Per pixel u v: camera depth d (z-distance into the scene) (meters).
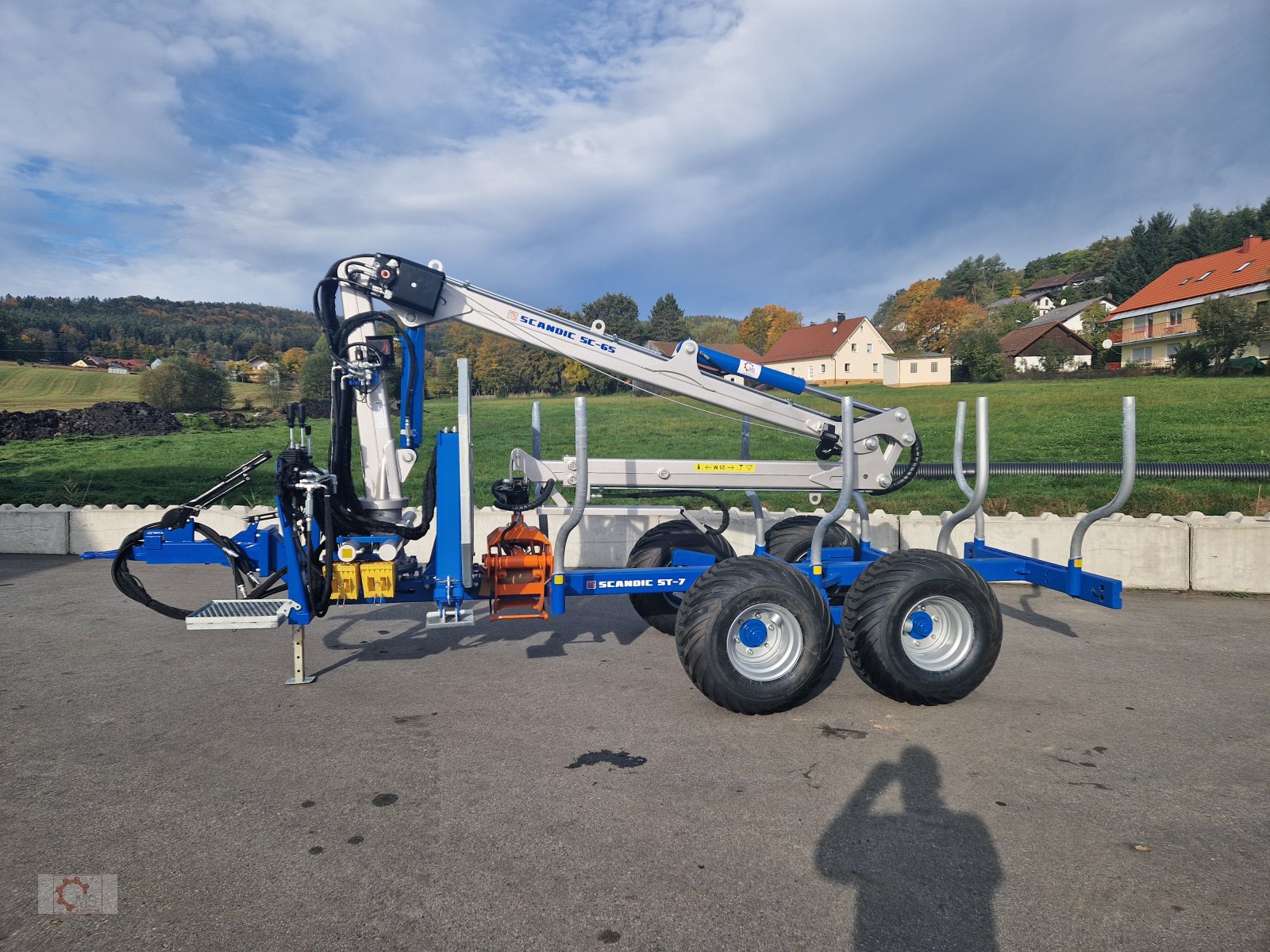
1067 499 11.42
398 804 3.81
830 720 4.94
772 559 5.13
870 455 6.27
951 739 4.62
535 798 3.88
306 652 6.39
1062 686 5.57
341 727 4.79
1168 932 2.88
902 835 3.55
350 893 3.10
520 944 2.80
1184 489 11.64
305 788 3.98
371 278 5.40
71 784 4.02
